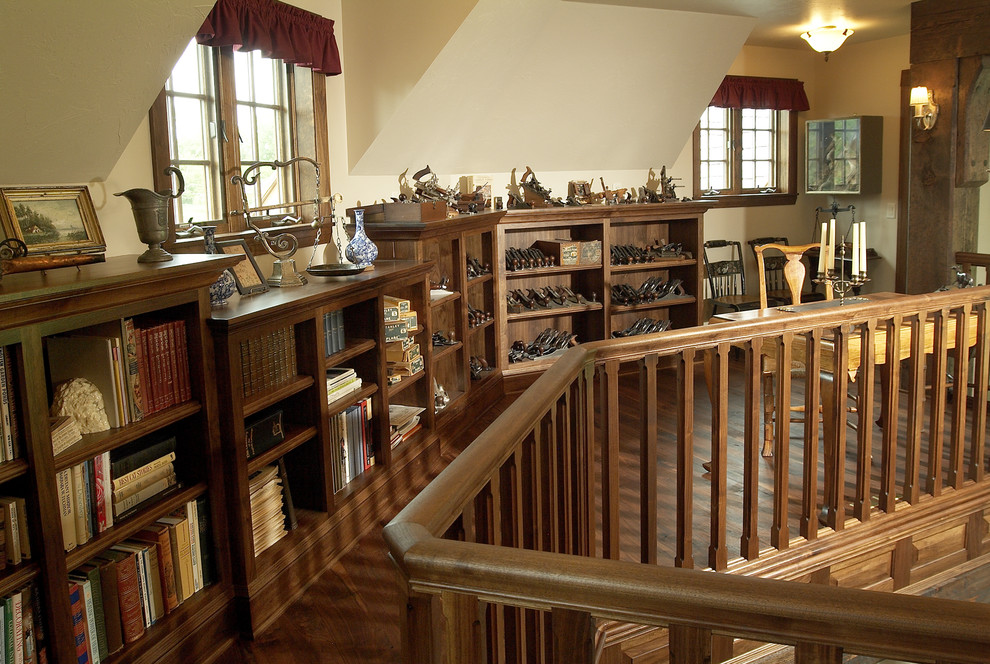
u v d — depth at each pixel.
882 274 8.48
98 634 2.43
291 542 3.27
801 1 6.10
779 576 3.46
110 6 2.47
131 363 2.55
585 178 7.21
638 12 5.87
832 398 3.69
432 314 5.38
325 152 4.80
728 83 7.88
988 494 4.09
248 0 3.82
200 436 2.84
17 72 2.43
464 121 5.75
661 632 3.14
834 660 1.21
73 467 2.34
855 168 8.19
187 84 3.77
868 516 3.75
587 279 6.94
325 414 3.51
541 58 5.80
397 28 4.88
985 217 7.57
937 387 3.93
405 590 1.37
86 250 2.87
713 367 3.32
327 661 2.77
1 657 2.08
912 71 6.43
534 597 1.31
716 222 8.24
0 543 2.11
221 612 2.87
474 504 1.70
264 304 3.08
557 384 2.36
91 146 2.94
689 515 3.26
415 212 4.74
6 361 2.11
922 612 1.18
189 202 3.80
